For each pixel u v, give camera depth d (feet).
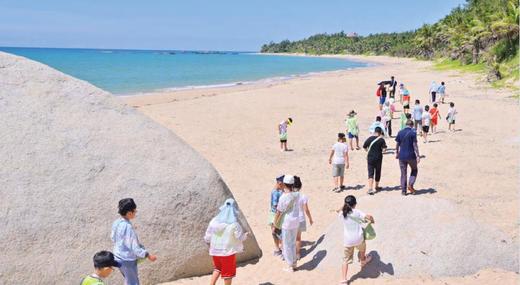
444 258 21.88
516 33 132.26
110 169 22.68
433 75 165.58
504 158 46.70
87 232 20.92
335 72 228.63
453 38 206.39
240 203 36.04
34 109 23.06
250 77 194.39
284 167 46.96
